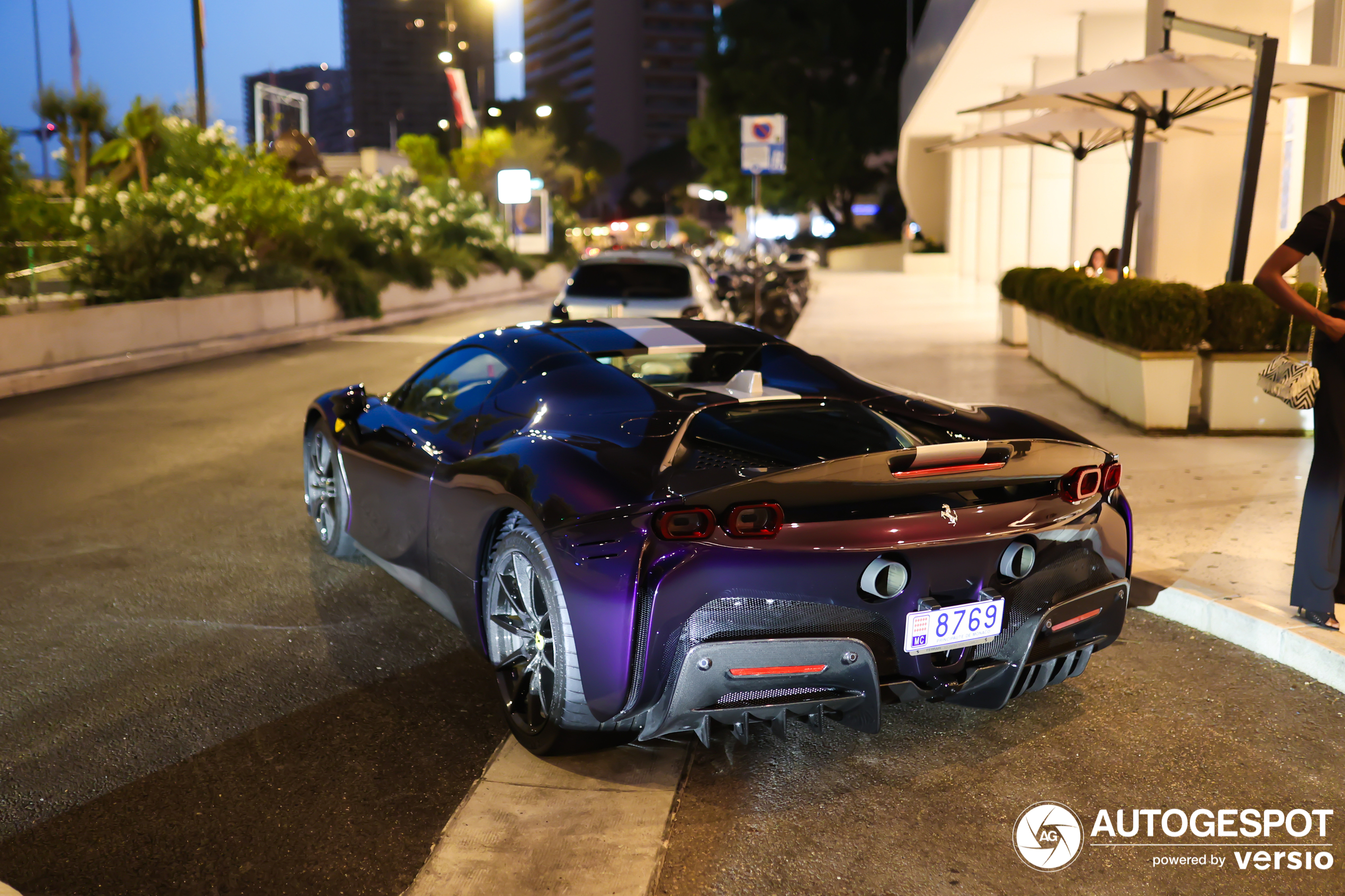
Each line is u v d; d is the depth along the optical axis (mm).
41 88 21609
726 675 2799
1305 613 3936
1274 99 9812
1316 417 3740
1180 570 4590
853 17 54844
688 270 10328
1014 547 3064
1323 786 2998
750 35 56062
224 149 19812
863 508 2893
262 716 3424
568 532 2887
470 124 43125
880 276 37906
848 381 4004
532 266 31031
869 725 2943
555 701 2967
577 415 3492
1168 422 7699
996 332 15938
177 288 15062
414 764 3119
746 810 2867
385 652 3971
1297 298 3605
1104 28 16797
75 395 10484
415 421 4246
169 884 2516
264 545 5348
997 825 2799
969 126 34219
